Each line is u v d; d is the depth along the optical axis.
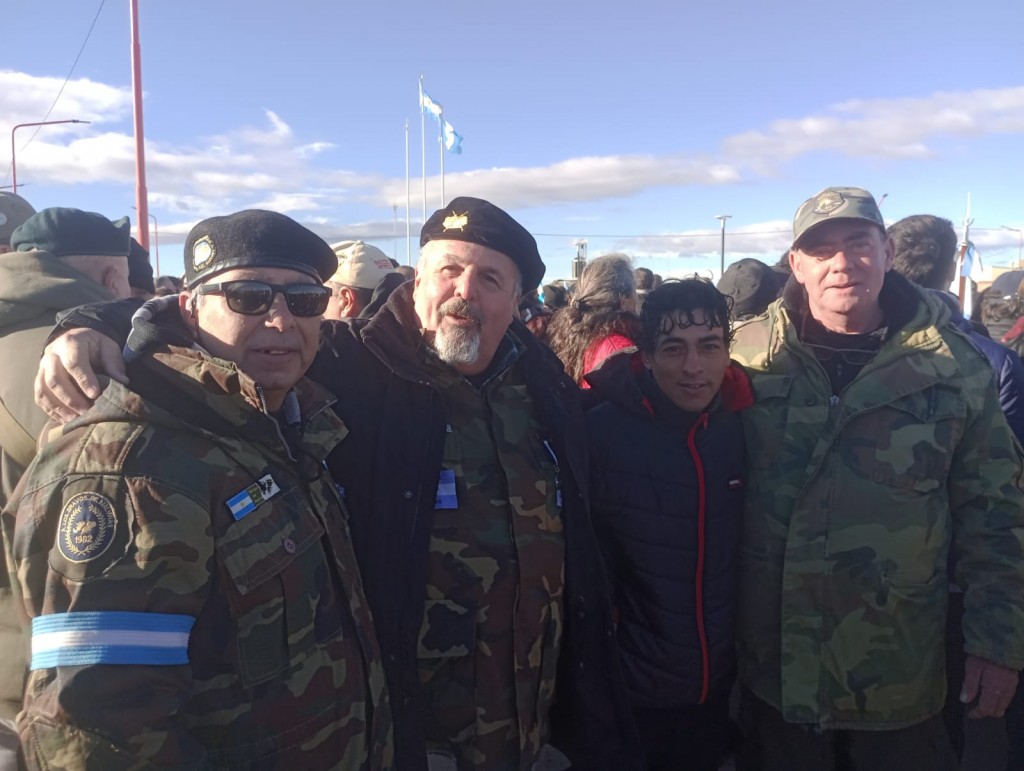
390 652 1.71
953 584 2.47
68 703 1.14
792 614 2.14
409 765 1.67
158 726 1.19
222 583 1.34
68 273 2.00
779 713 2.22
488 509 1.91
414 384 1.91
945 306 2.28
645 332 2.18
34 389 1.55
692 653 2.14
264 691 1.36
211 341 1.48
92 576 1.19
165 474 1.29
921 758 2.17
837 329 2.28
